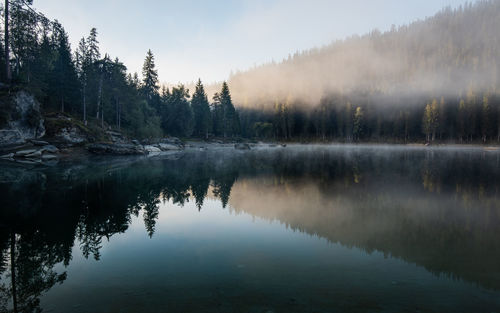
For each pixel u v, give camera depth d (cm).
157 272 490
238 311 362
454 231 728
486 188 1397
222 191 1349
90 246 622
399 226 774
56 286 441
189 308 371
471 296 407
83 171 1905
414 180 1688
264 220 845
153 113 6144
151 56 6862
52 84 3931
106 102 4547
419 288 431
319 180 1709
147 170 2127
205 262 535
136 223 807
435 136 8888
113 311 366
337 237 686
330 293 412
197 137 8038
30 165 2088
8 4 2556
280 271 493
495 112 7725
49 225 775
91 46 4344
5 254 575
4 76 2955
